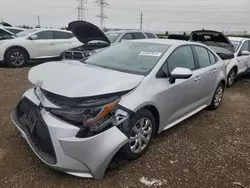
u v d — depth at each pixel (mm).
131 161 3195
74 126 2574
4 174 2816
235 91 7441
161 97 3377
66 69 3252
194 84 4137
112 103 2736
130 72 3395
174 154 3438
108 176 2863
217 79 5000
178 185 2805
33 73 3279
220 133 4250
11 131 3812
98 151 2631
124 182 2787
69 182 2738
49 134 2602
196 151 3572
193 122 4664
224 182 2914
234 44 8789
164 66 3570
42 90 2918
